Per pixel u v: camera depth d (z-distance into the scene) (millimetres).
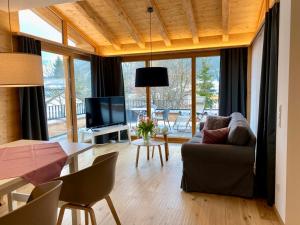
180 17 5035
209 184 3133
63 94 5391
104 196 1921
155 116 6469
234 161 2945
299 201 2244
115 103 6098
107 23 5387
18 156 2031
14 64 2041
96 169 1798
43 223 1223
